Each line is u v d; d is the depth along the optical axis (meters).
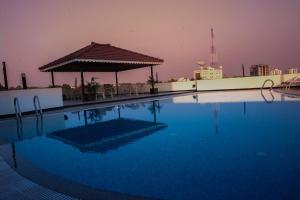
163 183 2.76
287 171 2.90
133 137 5.70
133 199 2.17
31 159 3.99
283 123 6.08
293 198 2.21
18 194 2.37
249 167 3.10
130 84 21.28
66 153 4.45
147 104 12.49
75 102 14.44
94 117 9.33
